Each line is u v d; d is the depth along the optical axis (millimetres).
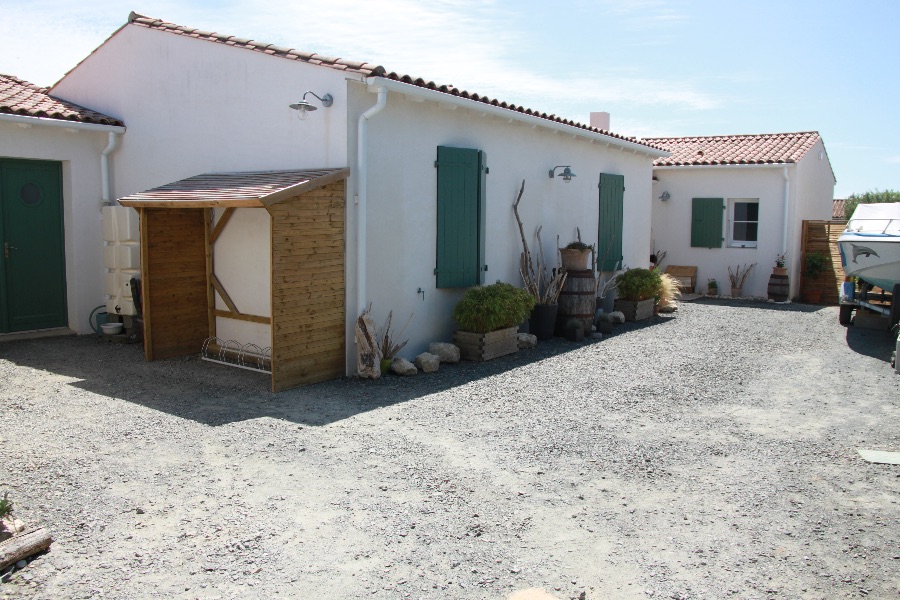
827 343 11281
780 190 17438
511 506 4668
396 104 8539
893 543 4242
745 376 8797
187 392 7363
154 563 3822
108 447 5629
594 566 3902
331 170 7883
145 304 8680
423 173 9070
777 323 13445
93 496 4672
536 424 6543
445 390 7742
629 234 15039
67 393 7250
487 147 10281
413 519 4430
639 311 13609
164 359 8906
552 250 12141
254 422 6344
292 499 4691
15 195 9781
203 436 5934
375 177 8320
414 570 3812
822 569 3914
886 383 8500
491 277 10633
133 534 4148
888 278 12430
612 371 8922
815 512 4680
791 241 17469
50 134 9867
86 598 3477
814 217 19578
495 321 9367
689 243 18844
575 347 10602
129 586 3592
